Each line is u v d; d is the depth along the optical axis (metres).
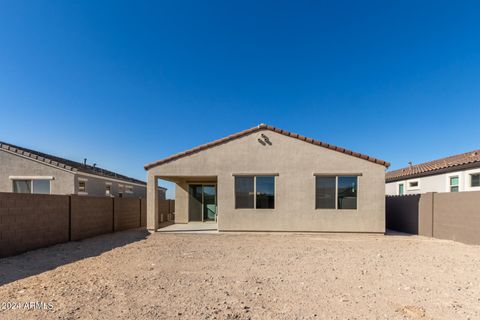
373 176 13.29
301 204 13.42
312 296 5.21
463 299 5.09
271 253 9.04
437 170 15.70
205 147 13.88
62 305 4.72
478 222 10.71
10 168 18.20
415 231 14.12
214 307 4.68
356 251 9.43
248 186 13.68
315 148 13.52
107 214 14.09
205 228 15.52
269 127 13.69
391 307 4.72
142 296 5.14
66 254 8.87
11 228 8.69
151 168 14.15
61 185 18.25
